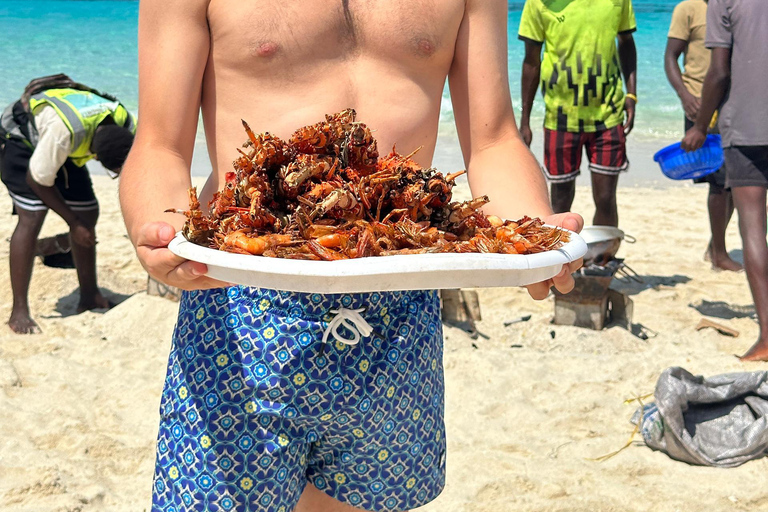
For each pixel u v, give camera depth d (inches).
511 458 134.9
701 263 253.1
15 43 815.1
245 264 54.4
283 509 74.9
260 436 72.4
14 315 193.2
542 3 224.2
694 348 183.6
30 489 121.0
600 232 191.2
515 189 81.4
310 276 53.7
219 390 72.1
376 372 73.4
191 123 77.2
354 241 59.4
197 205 61.2
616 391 160.2
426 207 65.9
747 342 188.4
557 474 129.8
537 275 59.9
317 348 71.5
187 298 76.0
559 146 229.6
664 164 217.3
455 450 137.4
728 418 140.6
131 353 176.6
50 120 185.9
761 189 175.3
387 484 78.1
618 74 226.7
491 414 151.7
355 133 66.5
